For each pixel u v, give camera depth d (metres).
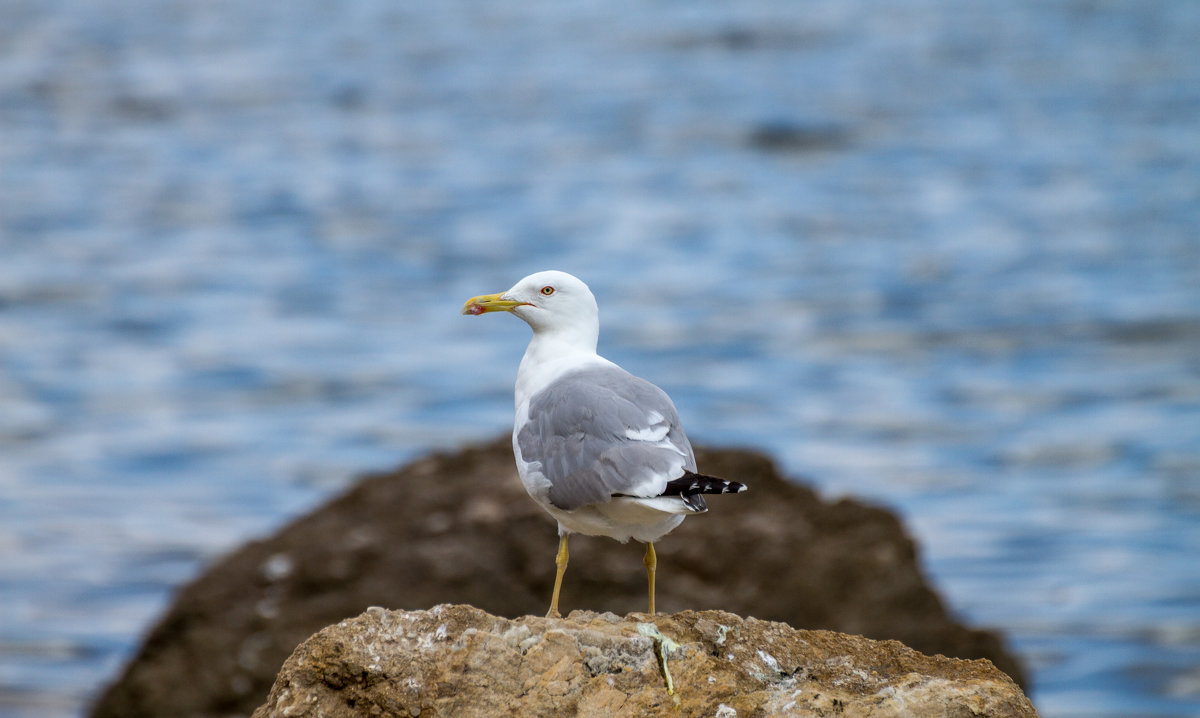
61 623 19.81
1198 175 59.91
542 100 82.00
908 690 7.13
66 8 121.00
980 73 89.75
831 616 14.26
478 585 14.21
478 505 14.93
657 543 14.51
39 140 72.19
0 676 18.14
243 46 103.06
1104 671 18.23
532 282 9.12
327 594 14.43
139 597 20.83
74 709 17.36
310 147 70.81
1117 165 62.62
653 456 7.77
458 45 102.88
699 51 97.81
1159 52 95.50
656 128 72.88
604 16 115.00
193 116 78.81
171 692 14.20
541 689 7.02
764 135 71.12
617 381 8.38
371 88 87.31
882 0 124.75
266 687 14.02
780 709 7.02
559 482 8.02
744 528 14.74
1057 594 20.56
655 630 7.30
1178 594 20.38
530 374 9.04
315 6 125.94
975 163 64.00
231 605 14.55
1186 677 17.94
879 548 14.75
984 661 7.50
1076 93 82.00
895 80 86.44
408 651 7.14
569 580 14.21
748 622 7.47
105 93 84.56
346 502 15.38
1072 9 118.56
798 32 106.38
